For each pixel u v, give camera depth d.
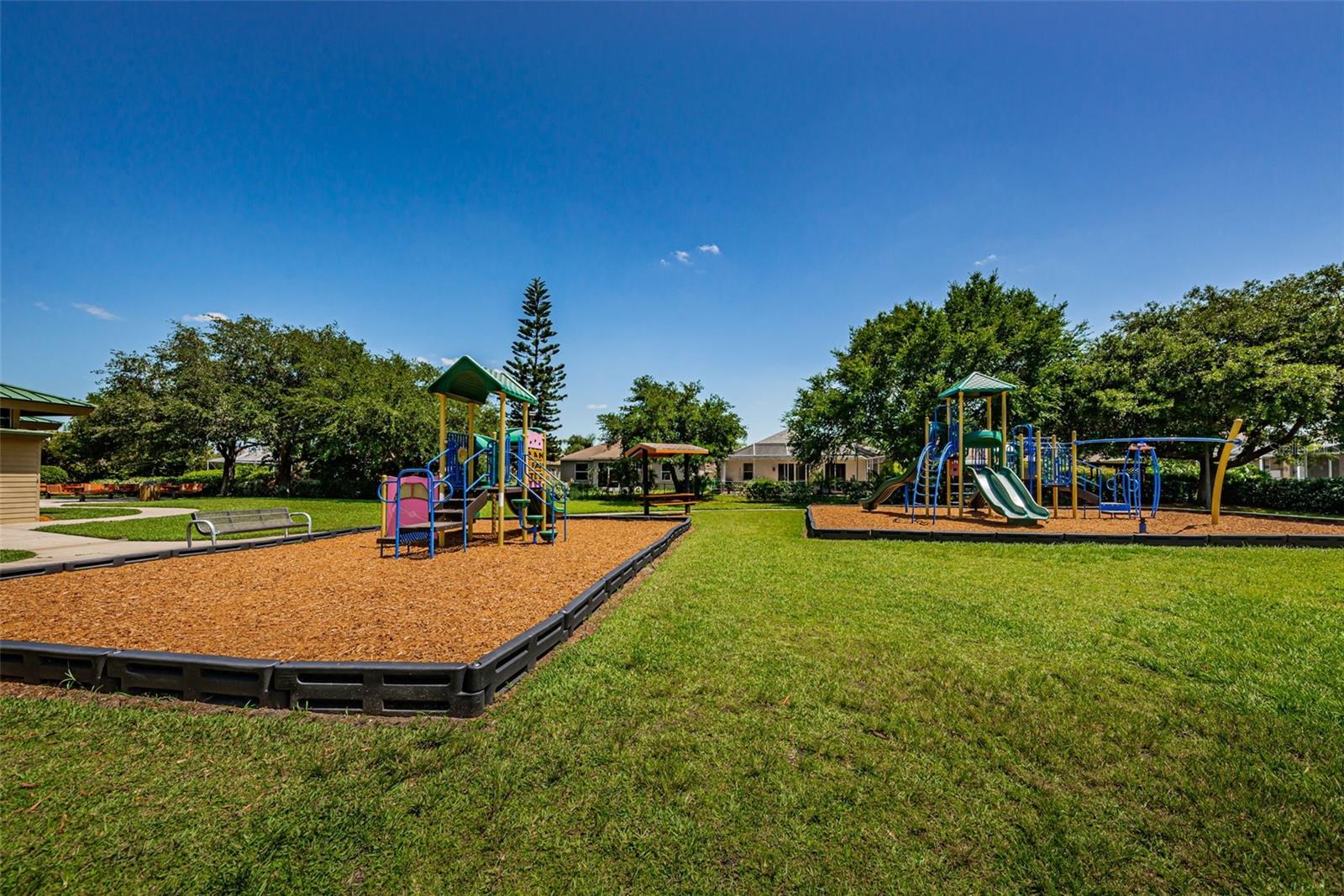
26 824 1.82
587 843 1.77
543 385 36.81
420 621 4.07
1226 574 5.79
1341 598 4.77
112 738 2.40
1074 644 3.61
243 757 2.24
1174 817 1.88
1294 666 3.18
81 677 2.95
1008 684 2.96
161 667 2.87
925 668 3.20
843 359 23.50
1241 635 3.76
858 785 2.06
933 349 19.47
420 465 26.14
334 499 25.12
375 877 1.63
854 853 1.72
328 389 26.56
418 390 27.20
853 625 4.07
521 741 2.37
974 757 2.25
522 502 8.70
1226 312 16.84
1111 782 2.08
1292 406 13.88
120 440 26.77
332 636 3.70
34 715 2.60
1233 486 16.33
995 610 4.48
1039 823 1.85
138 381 28.06
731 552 7.73
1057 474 12.70
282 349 28.83
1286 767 2.17
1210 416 15.10
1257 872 1.64
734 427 28.20
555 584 5.42
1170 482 17.95
